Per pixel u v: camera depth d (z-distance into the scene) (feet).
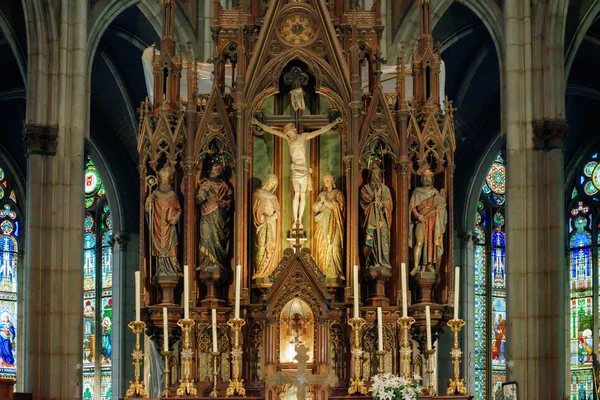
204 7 109.40
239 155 71.15
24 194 136.56
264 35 72.79
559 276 90.79
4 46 118.73
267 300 67.87
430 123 71.82
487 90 126.00
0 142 135.13
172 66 73.51
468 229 129.70
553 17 92.89
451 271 71.31
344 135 71.72
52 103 92.07
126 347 128.26
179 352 70.69
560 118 92.12
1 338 133.28
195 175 71.51
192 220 70.85
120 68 122.31
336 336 69.36
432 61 73.10
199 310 70.08
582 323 132.16
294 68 73.26
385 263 70.03
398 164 71.20
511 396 85.97
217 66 73.61
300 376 58.54
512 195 92.43
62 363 89.66
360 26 74.13
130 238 130.21
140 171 72.43
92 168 134.31
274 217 71.10
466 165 130.21
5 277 134.82
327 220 70.90
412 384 59.88
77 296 90.79
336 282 70.38
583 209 134.21
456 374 64.75
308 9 73.26
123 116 127.13
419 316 69.15
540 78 93.04
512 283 91.66
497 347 132.16
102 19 102.37
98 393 130.21
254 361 69.46
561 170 91.91
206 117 72.02
